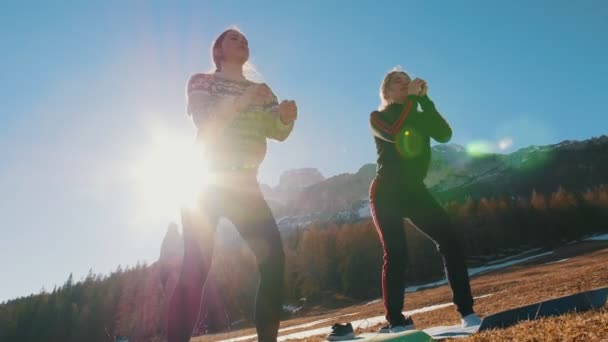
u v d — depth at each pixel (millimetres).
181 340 2551
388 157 4109
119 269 69812
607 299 2938
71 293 63375
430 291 27406
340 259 60719
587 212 61281
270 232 2529
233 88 2719
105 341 40656
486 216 61312
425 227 4020
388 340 2205
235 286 47844
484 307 7605
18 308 60188
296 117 2766
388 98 4332
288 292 58625
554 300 2979
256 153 2621
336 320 19219
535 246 59125
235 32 2881
